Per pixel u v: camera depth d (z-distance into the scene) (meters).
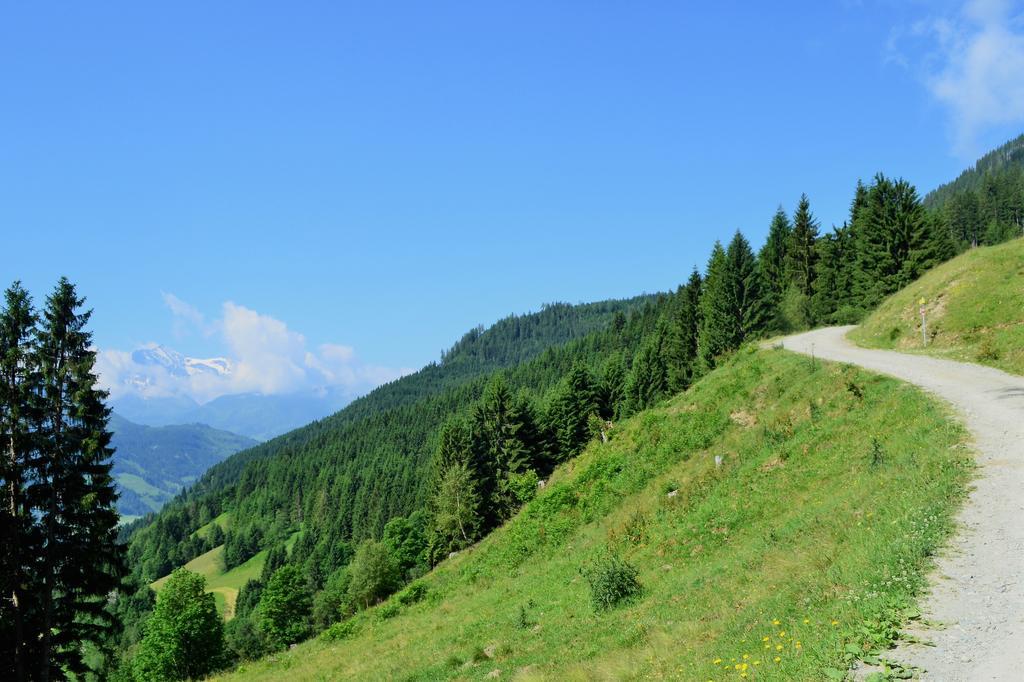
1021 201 148.25
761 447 23.91
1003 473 13.01
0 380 28.36
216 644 54.50
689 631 12.38
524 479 59.09
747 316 67.25
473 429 83.31
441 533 72.69
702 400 31.19
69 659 30.73
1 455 27.61
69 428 29.53
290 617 70.25
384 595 68.06
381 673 20.16
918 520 11.57
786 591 11.55
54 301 30.38
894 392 21.58
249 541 170.00
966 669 7.20
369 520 144.88
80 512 29.67
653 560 20.14
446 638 21.61
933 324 32.62
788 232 86.00
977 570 9.43
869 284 63.59
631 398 87.31
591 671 12.49
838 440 20.44
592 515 28.98
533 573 26.36
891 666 7.53
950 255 70.00
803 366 28.39
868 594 9.46
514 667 15.45
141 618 116.06
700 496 22.95
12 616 27.95
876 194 63.97
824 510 15.34
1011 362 23.69
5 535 27.03
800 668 8.16
